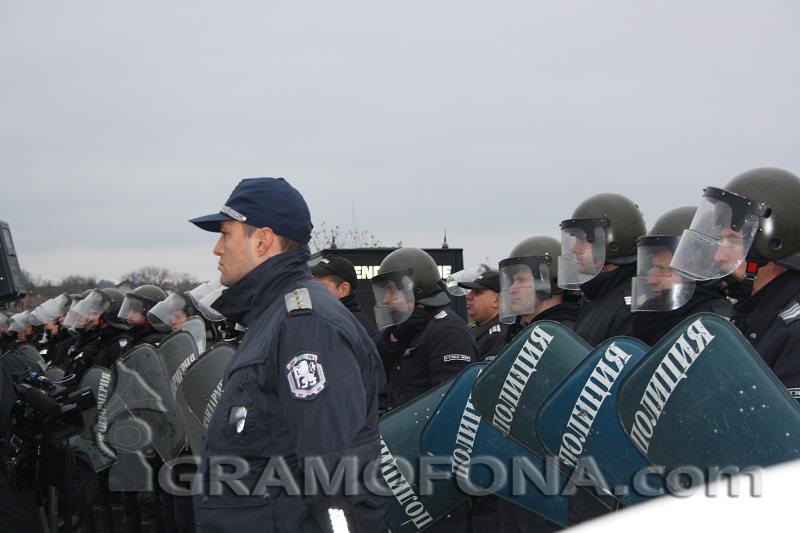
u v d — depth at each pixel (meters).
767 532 0.98
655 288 3.82
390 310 5.50
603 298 4.62
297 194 3.01
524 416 3.65
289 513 2.62
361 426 2.59
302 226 2.97
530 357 3.66
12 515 4.34
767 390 2.70
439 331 5.20
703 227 3.43
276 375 2.66
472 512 4.59
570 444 3.39
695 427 2.86
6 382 4.32
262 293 2.88
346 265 6.33
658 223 4.51
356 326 2.81
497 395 3.71
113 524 6.82
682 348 2.92
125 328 8.40
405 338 5.56
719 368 2.81
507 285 4.88
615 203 4.57
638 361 3.12
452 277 7.63
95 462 5.77
